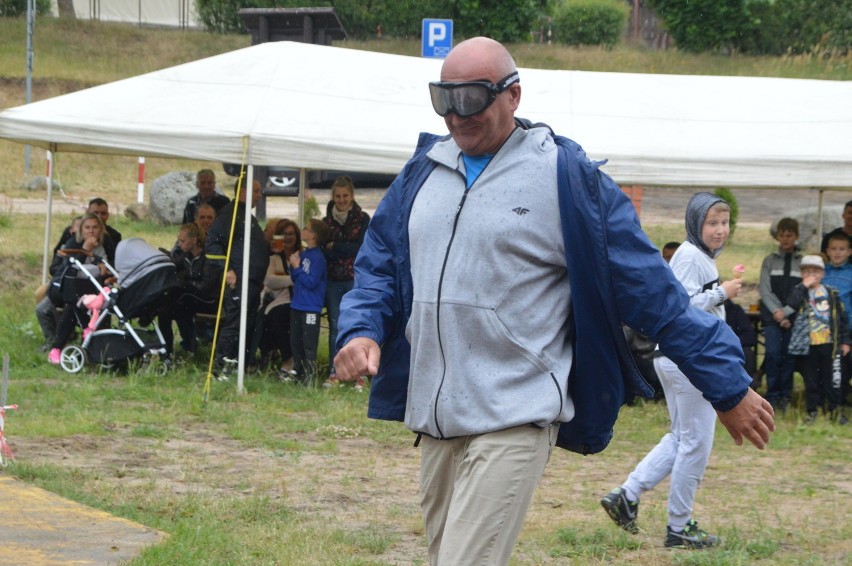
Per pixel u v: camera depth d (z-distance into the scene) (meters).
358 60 12.38
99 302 11.39
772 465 9.20
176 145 10.93
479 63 3.61
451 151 3.76
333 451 8.90
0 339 12.77
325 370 12.37
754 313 12.31
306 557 5.80
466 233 3.64
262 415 10.09
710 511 7.50
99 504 6.62
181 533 5.95
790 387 11.61
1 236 18.20
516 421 3.57
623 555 6.22
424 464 3.92
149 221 21.67
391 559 5.95
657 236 22.08
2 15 39.34
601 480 8.41
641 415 11.16
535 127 3.78
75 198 24.98
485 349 3.64
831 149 11.40
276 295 12.14
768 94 12.52
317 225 11.48
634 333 8.69
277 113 11.21
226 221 11.83
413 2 36.84
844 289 11.78
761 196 30.22
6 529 5.88
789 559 6.21
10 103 32.28
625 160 11.30
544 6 36.50
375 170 11.02
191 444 8.80
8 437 8.48
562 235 3.61
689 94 12.48
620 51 36.59
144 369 11.42
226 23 40.47
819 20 36.12
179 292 11.70
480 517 3.56
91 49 37.28
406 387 3.90
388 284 3.88
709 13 36.44
